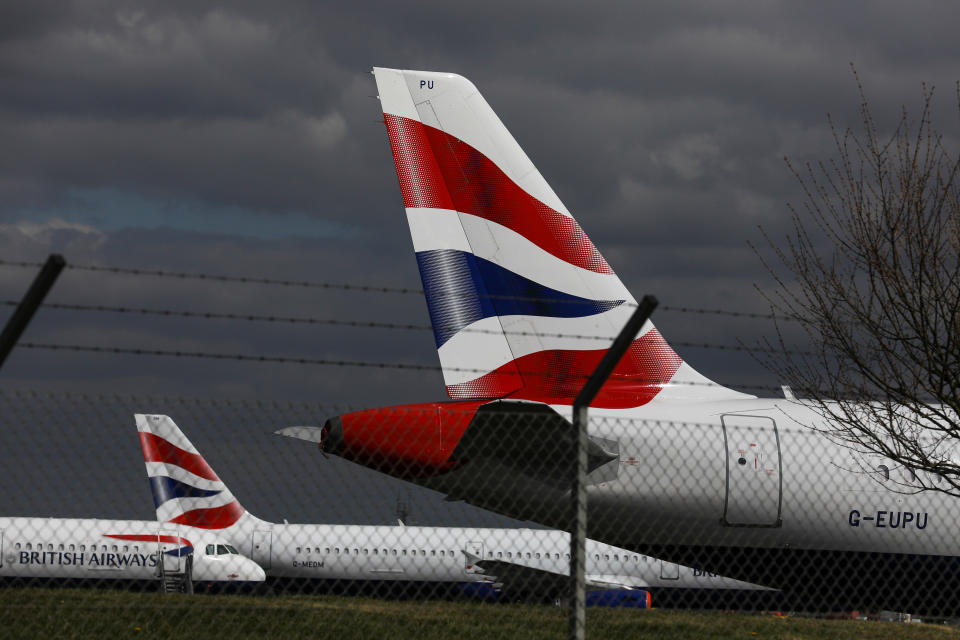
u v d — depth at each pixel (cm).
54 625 3750
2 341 2003
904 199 4022
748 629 4294
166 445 11356
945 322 3903
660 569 9900
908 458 4147
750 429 4869
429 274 4981
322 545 10694
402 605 4516
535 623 4188
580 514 2259
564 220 5078
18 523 9819
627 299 5047
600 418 4834
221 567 10381
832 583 4944
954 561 4956
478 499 4688
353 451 4581
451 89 5128
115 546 10069
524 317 4994
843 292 4138
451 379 4919
